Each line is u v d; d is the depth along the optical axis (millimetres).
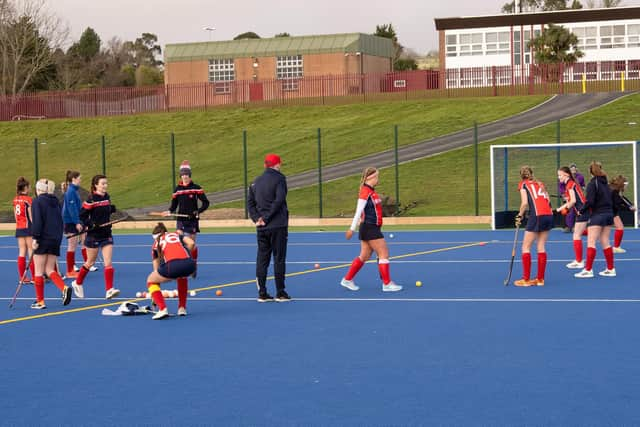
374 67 79438
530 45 67250
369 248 14172
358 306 12500
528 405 6930
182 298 11945
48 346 9875
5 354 9438
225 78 78938
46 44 83688
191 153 51406
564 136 45250
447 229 28438
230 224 32250
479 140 46156
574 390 7371
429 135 49219
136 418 6789
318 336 10148
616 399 7055
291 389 7617
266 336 10219
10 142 57188
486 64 73688
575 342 9461
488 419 6562
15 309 12977
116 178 48094
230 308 12609
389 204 34594
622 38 70938
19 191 16469
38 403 7309
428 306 12352
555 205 32625
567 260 18266
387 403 7086
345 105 58969
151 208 40219
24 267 16438
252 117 58594
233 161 48750
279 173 13242
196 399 7340
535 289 13938
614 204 19297
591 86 59406
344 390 7543
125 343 9953
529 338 9750
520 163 40938
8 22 80938
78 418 6820
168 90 64375
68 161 51156
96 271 18219
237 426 6516
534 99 54719
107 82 111250
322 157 47375
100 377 8234
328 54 76250
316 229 29625
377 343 9641
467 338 9828
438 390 7477
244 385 7793
